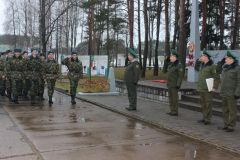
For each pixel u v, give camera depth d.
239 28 28.39
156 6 21.09
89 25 28.27
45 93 11.31
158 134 4.90
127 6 20.31
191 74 11.89
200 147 4.15
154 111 7.18
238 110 6.28
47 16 17.78
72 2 17.55
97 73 13.79
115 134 4.77
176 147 4.11
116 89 11.91
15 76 8.05
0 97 9.72
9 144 3.93
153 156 3.63
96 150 3.80
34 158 3.37
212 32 21.94
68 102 8.78
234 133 4.88
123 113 6.86
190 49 11.98
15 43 33.91
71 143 4.09
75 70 8.40
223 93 5.07
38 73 8.37
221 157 3.69
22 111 6.81
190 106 7.38
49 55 8.24
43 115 6.34
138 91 10.07
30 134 4.54
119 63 71.81
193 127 5.32
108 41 33.41
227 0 23.09
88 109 7.53
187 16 21.02
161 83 10.75
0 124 5.21
